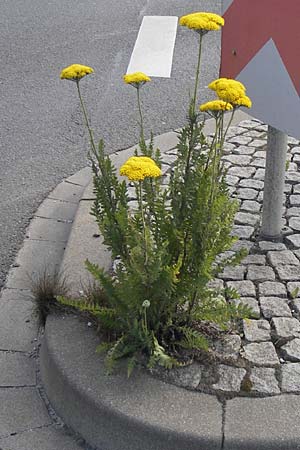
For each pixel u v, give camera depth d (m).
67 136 6.20
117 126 6.30
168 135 5.88
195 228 3.23
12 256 4.60
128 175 2.83
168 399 3.12
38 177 5.57
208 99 6.78
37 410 3.35
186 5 9.53
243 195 4.84
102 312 3.37
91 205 4.75
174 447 2.98
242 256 3.56
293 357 3.37
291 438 2.94
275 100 3.79
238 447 2.94
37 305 3.72
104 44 8.27
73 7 9.73
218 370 3.27
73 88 7.15
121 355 3.26
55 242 4.71
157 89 7.04
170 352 3.33
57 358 3.35
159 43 8.21
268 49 3.75
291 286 3.89
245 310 3.32
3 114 6.68
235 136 5.70
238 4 3.90
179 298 3.29
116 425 3.07
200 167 3.37
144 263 3.13
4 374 3.56
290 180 5.01
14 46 8.38
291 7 3.56
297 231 4.43
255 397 3.13
